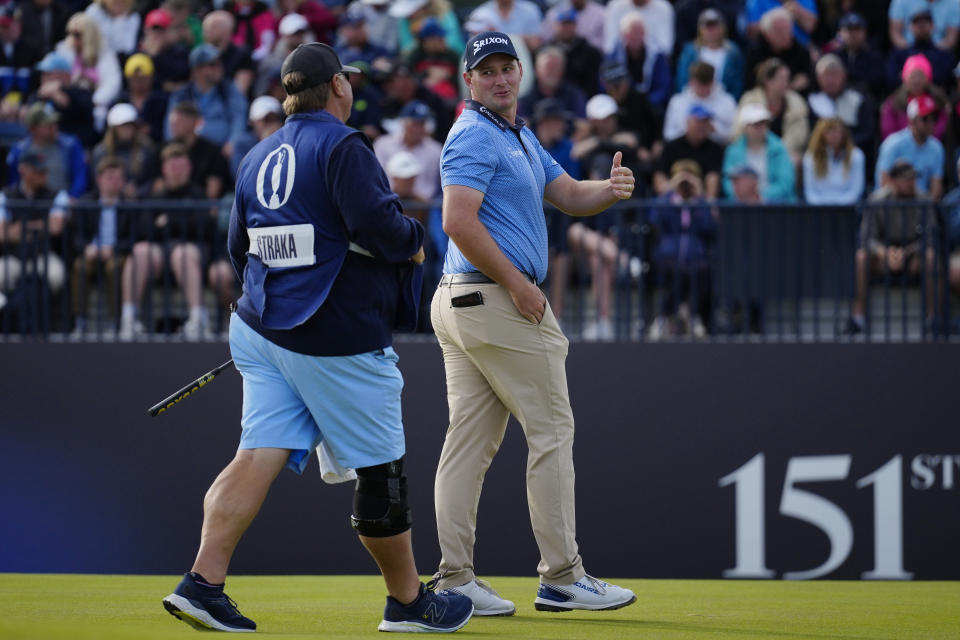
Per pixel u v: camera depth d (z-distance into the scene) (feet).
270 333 37.52
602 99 96.48
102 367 80.02
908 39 112.78
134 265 82.79
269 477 37.65
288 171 37.65
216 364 79.87
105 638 30.37
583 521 79.92
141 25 118.42
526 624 43.04
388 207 36.81
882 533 79.05
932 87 103.30
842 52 109.70
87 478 79.71
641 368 80.02
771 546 79.46
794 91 104.73
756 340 80.07
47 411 80.02
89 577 70.03
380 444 37.96
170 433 79.77
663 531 79.66
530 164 44.98
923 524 78.95
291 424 37.83
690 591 62.95
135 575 76.54
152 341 79.87
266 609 49.75
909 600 56.75
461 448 46.19
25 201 84.64
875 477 79.25
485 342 44.19
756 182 88.89
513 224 44.19
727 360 79.82
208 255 84.99
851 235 81.10
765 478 79.61
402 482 38.86
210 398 79.87
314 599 55.26
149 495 79.61
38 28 115.44
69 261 82.79
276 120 98.37
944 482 79.05
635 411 80.07
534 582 69.00
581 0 114.01
